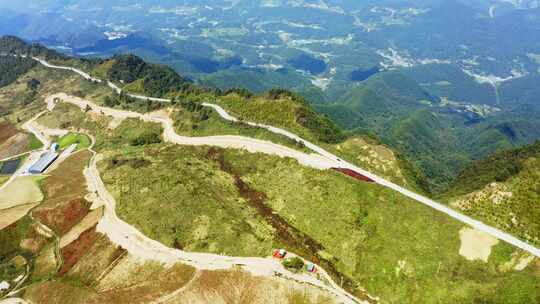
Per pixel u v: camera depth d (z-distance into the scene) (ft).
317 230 531.09
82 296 443.73
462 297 418.72
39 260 528.63
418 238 487.20
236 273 450.30
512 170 525.34
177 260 472.03
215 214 526.98
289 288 432.66
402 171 606.14
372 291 453.17
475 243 462.19
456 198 531.91
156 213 537.24
